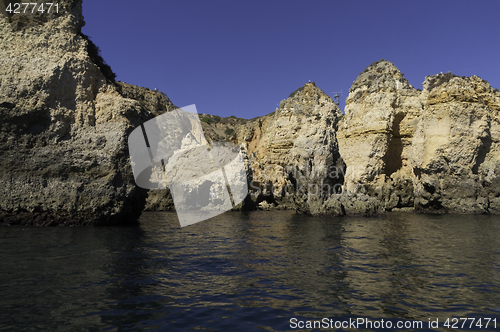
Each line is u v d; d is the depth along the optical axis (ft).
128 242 37.68
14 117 46.60
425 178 108.37
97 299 18.79
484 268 27.76
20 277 22.02
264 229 55.16
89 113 52.70
